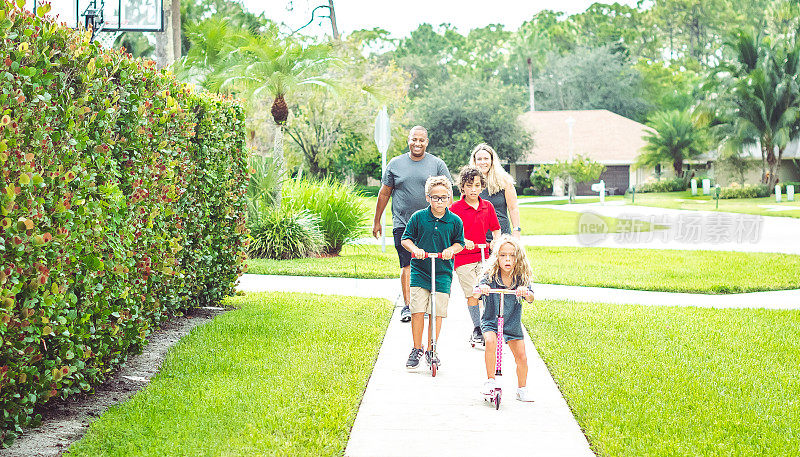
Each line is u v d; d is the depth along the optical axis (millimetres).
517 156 58812
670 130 57438
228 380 7066
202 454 5281
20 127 5180
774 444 5570
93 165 6395
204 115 9617
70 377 5973
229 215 10594
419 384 7160
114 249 6531
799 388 7082
